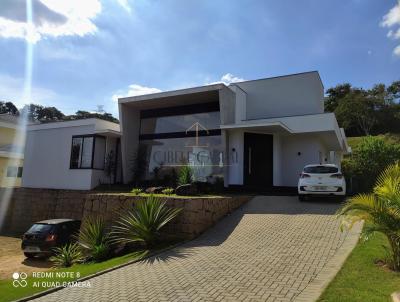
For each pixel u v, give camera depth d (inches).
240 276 268.8
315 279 246.2
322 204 522.3
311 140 778.2
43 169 871.7
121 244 437.4
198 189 601.9
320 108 815.7
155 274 301.3
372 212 254.4
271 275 264.1
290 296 220.1
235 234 413.4
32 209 790.5
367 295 203.5
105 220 518.3
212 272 285.7
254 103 828.6
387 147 1017.5
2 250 591.5
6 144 1139.9
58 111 2390.5
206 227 454.3
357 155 1065.5
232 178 721.0
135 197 498.0
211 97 756.0
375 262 263.9
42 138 888.9
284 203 542.6
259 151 759.7
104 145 837.2
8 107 2319.1
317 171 545.0
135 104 818.8
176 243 415.8
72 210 725.3
